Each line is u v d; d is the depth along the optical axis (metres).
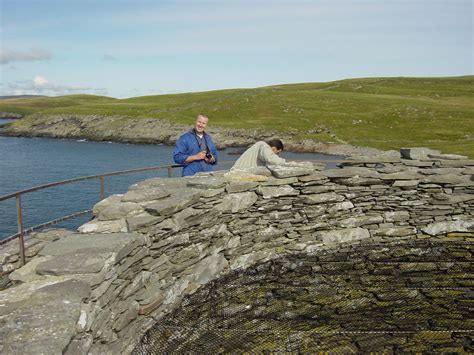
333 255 7.98
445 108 72.38
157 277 5.57
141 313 5.21
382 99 85.25
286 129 61.94
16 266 5.47
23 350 2.84
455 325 5.45
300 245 7.88
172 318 5.81
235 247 7.20
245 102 87.38
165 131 67.31
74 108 94.25
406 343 5.08
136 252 4.98
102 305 4.14
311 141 55.09
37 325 3.12
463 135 54.09
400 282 6.84
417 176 8.42
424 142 50.34
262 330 5.50
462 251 8.05
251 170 7.70
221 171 7.67
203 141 7.98
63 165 39.75
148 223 5.27
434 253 7.99
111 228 5.21
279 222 7.73
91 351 3.90
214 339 5.34
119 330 4.64
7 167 37.62
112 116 80.81
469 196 8.54
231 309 6.12
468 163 9.44
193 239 6.33
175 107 90.56
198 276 6.48
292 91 102.81
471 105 80.06
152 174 30.80
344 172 8.22
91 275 3.99
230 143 59.25
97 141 68.25
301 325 5.60
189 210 6.13
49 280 3.92
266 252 7.62
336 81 130.00
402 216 8.48
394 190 8.39
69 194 22.56
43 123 82.19
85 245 4.53
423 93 99.94
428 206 8.51
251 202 7.28
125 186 24.80
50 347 2.88
